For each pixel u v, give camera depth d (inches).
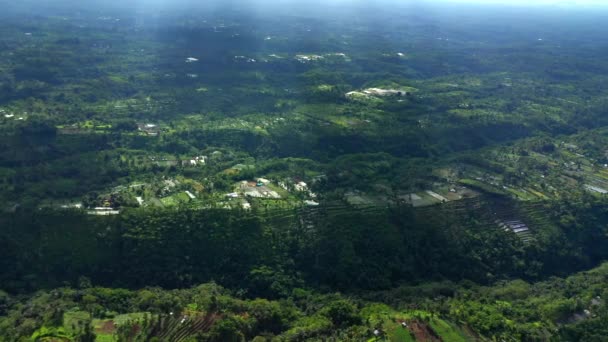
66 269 6929.1
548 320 6392.7
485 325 5979.3
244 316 5954.7
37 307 5999.0
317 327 5787.4
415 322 6043.3
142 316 5905.5
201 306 6038.4
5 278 6727.4
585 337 5940.0
